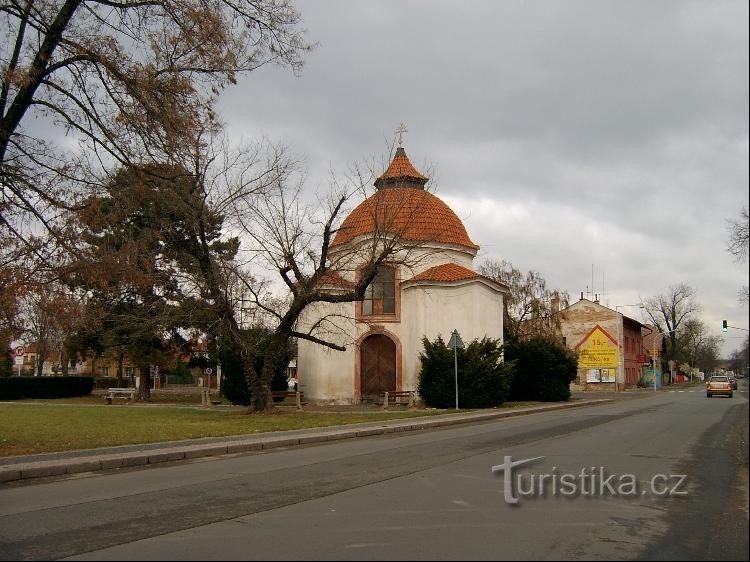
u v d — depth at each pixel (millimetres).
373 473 11781
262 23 15609
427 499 9258
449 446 16000
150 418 24734
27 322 14445
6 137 14312
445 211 37531
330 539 7109
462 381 31172
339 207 26875
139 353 39906
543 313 51125
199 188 23781
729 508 8836
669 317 96938
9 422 22609
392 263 27766
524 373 37938
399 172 37688
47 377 48562
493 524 7789
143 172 15539
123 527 7883
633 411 29891
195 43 15062
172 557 6523
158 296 32031
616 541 7098
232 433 19016
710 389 49188
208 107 15953
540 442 16531
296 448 16969
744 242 30688
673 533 7484
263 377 27766
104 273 14359
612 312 67438
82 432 18969
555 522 7930
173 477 12000
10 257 13859
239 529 7637
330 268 27641
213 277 26109
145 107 14766
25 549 6973
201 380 76125
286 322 27125
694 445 15750
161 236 20000
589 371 66438
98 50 14430
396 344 34906
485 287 34531
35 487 11336
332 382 34688
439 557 6398
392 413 27406
